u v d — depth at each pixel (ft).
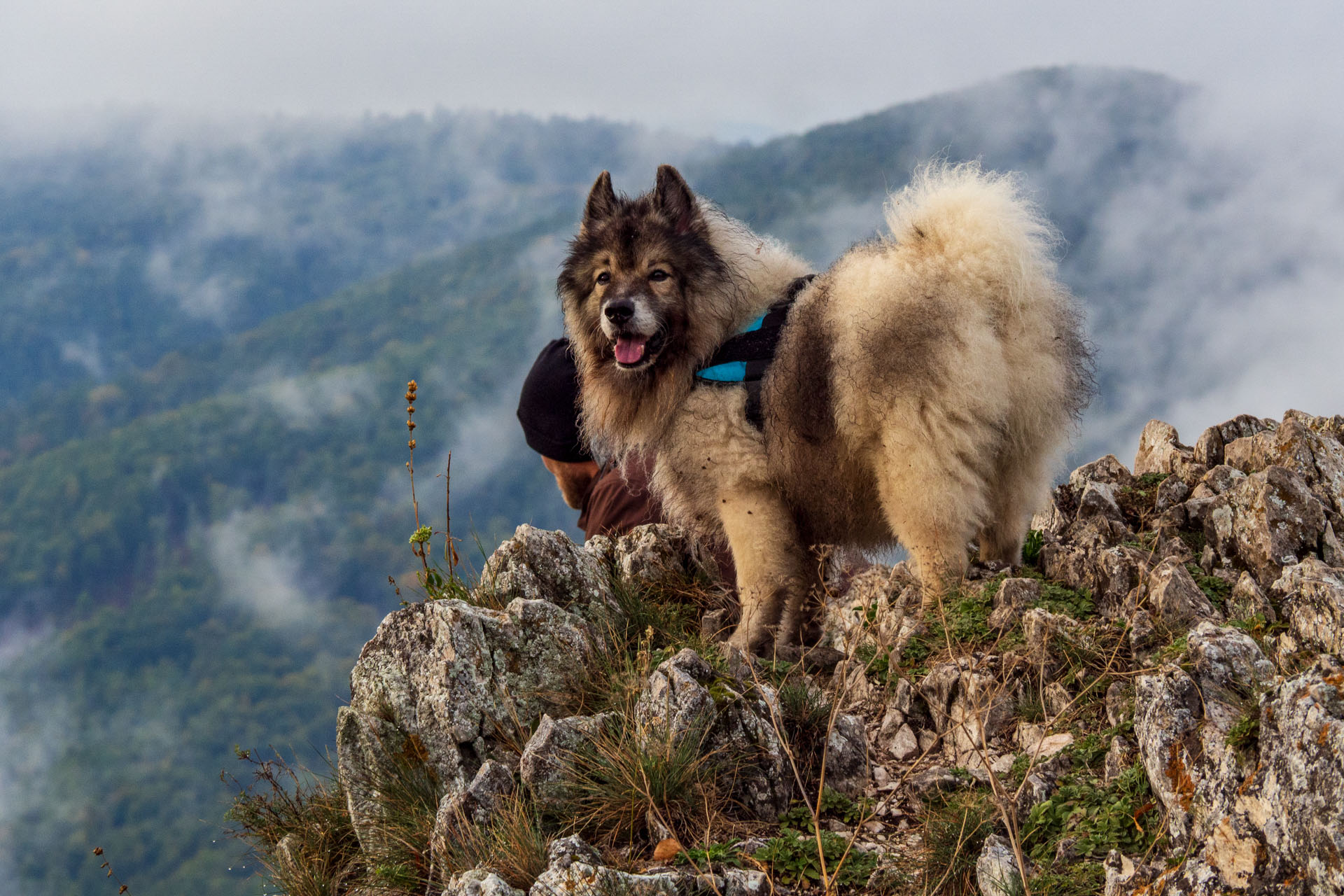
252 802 13.76
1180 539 14.71
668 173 18.47
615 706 11.93
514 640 12.75
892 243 16.26
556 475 23.84
